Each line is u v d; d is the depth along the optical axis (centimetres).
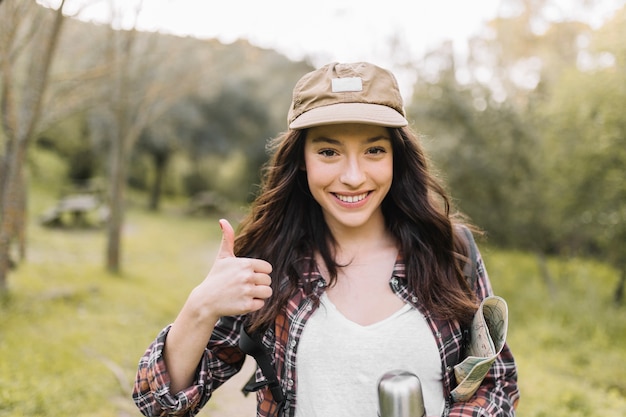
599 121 701
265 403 136
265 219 146
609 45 692
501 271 919
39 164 1716
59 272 751
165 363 123
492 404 129
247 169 2309
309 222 145
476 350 130
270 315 132
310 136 132
